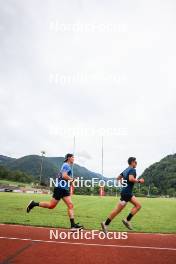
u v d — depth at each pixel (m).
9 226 8.21
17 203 18.42
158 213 15.05
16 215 11.16
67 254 5.06
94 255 5.09
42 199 25.53
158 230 8.66
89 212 13.93
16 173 150.12
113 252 5.39
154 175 160.50
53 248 5.50
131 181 7.31
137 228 8.92
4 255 4.80
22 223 8.88
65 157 7.68
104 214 13.07
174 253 5.48
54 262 4.50
